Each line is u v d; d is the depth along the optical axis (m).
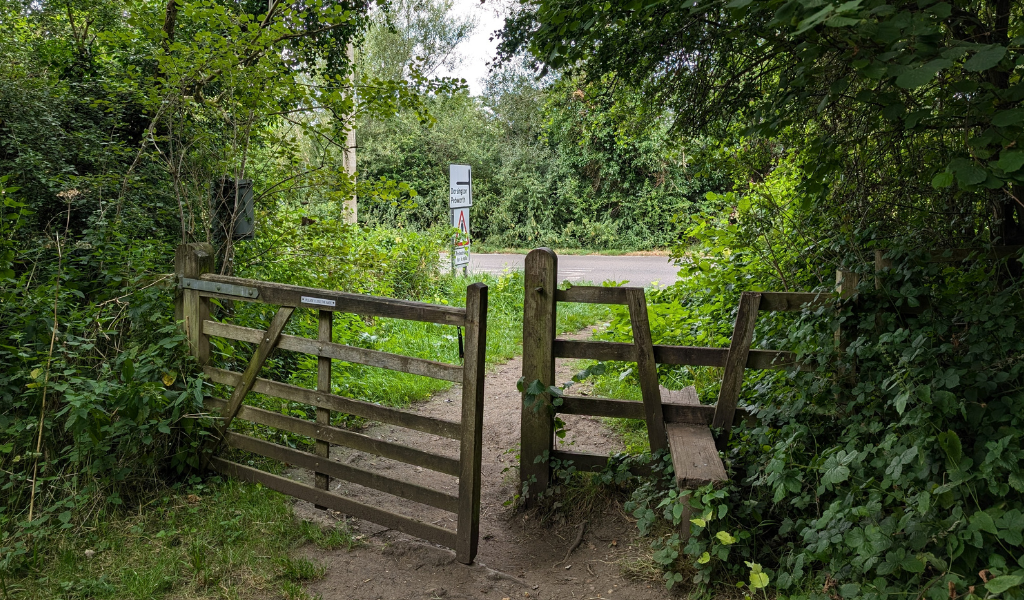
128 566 3.06
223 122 5.67
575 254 22.42
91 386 3.42
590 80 3.97
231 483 3.89
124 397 3.50
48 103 5.03
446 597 2.99
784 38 2.76
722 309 5.08
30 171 4.66
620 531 3.49
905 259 3.21
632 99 4.35
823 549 2.50
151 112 5.34
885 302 3.17
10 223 4.10
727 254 5.68
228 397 4.38
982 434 2.58
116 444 3.73
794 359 3.39
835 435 3.23
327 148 5.48
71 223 4.97
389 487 3.45
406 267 9.44
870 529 2.40
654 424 3.59
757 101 3.79
